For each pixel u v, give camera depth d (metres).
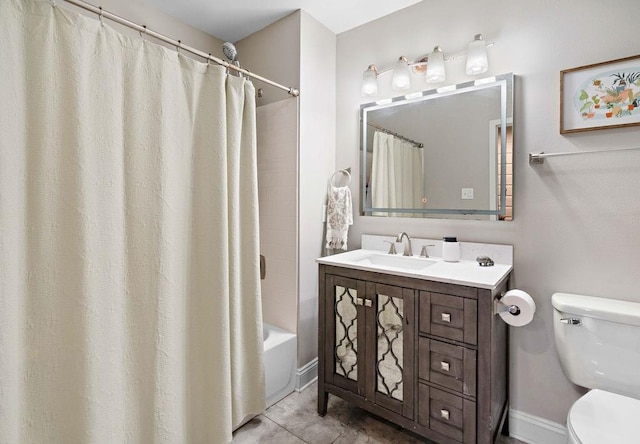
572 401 1.53
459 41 1.80
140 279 1.29
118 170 1.21
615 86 1.39
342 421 1.79
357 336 1.66
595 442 0.99
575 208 1.49
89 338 1.12
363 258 1.90
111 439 1.18
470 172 1.77
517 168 1.64
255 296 1.74
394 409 1.54
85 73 1.12
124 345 1.24
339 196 2.14
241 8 1.99
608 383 1.30
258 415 1.83
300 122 2.03
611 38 1.40
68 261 1.10
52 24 1.05
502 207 1.67
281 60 2.11
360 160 2.20
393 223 2.07
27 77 1.01
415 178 1.96
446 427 1.39
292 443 1.62
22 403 1.02
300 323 2.10
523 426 1.65
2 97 0.94
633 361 1.25
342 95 2.28
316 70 2.13
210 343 1.50
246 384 1.72
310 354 2.18
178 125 1.40
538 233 1.58
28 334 1.03
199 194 1.49
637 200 1.36
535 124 1.58
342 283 1.72
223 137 1.52
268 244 2.21
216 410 1.50
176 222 1.39
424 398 1.45
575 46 1.48
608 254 1.43
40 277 1.05
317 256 2.20
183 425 1.42
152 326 1.31
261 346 1.76
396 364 1.54
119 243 1.22
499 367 1.46
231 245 1.58
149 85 1.30
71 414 1.11
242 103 1.65
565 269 1.52
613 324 1.28
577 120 1.47
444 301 1.38
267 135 2.19
